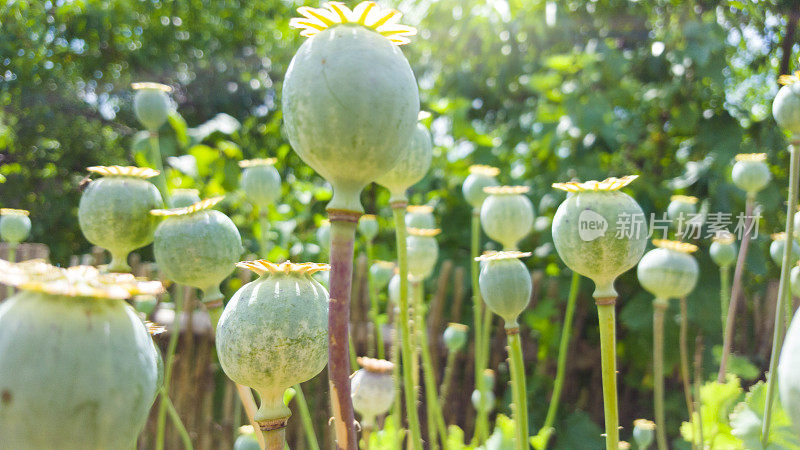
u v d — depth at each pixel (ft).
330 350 1.69
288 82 1.78
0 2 22.44
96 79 26.91
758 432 3.31
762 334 8.65
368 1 1.76
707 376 9.48
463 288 11.07
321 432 9.92
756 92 14.26
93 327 1.34
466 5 16.52
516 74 16.12
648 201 11.19
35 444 1.27
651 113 13.41
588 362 11.50
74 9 24.44
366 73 1.69
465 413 10.89
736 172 4.13
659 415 3.69
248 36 33.19
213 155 13.42
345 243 1.72
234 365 1.99
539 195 12.29
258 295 2.03
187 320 9.35
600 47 12.55
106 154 25.58
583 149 12.28
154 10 29.27
